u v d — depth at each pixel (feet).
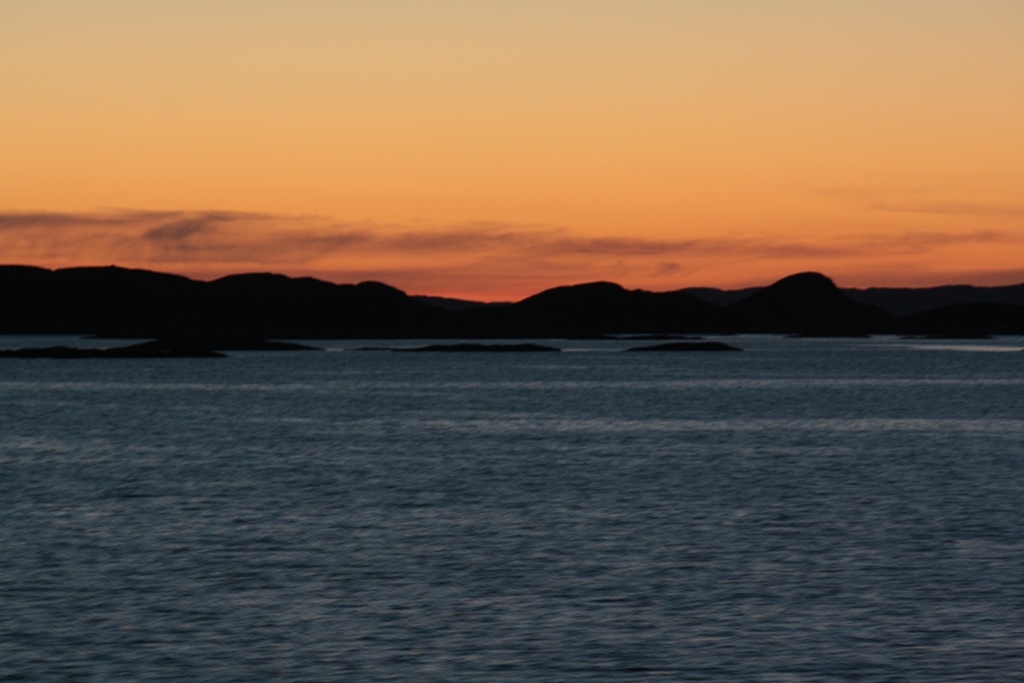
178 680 115.85
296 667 119.85
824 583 156.04
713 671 118.42
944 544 184.14
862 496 240.53
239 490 251.80
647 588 153.28
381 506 227.20
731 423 464.65
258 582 156.87
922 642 128.16
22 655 123.65
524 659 122.42
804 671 118.42
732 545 183.73
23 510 220.84
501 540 188.55
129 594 149.79
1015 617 138.10
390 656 123.44
